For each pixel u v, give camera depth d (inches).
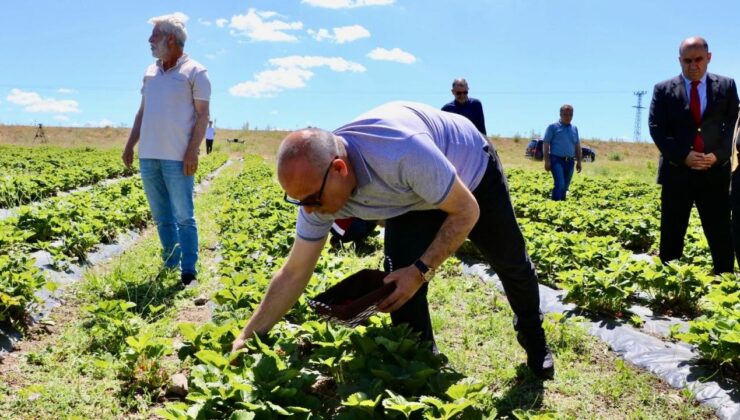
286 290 134.5
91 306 170.1
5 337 164.9
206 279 239.6
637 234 347.6
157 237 339.6
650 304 219.1
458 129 127.5
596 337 182.9
